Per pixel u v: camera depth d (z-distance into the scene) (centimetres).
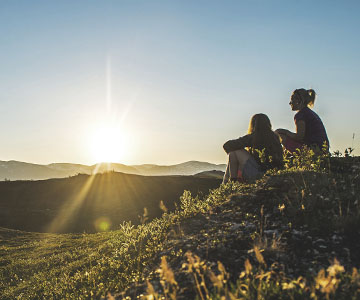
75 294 786
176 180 8225
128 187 7638
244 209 704
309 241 507
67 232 4903
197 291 435
